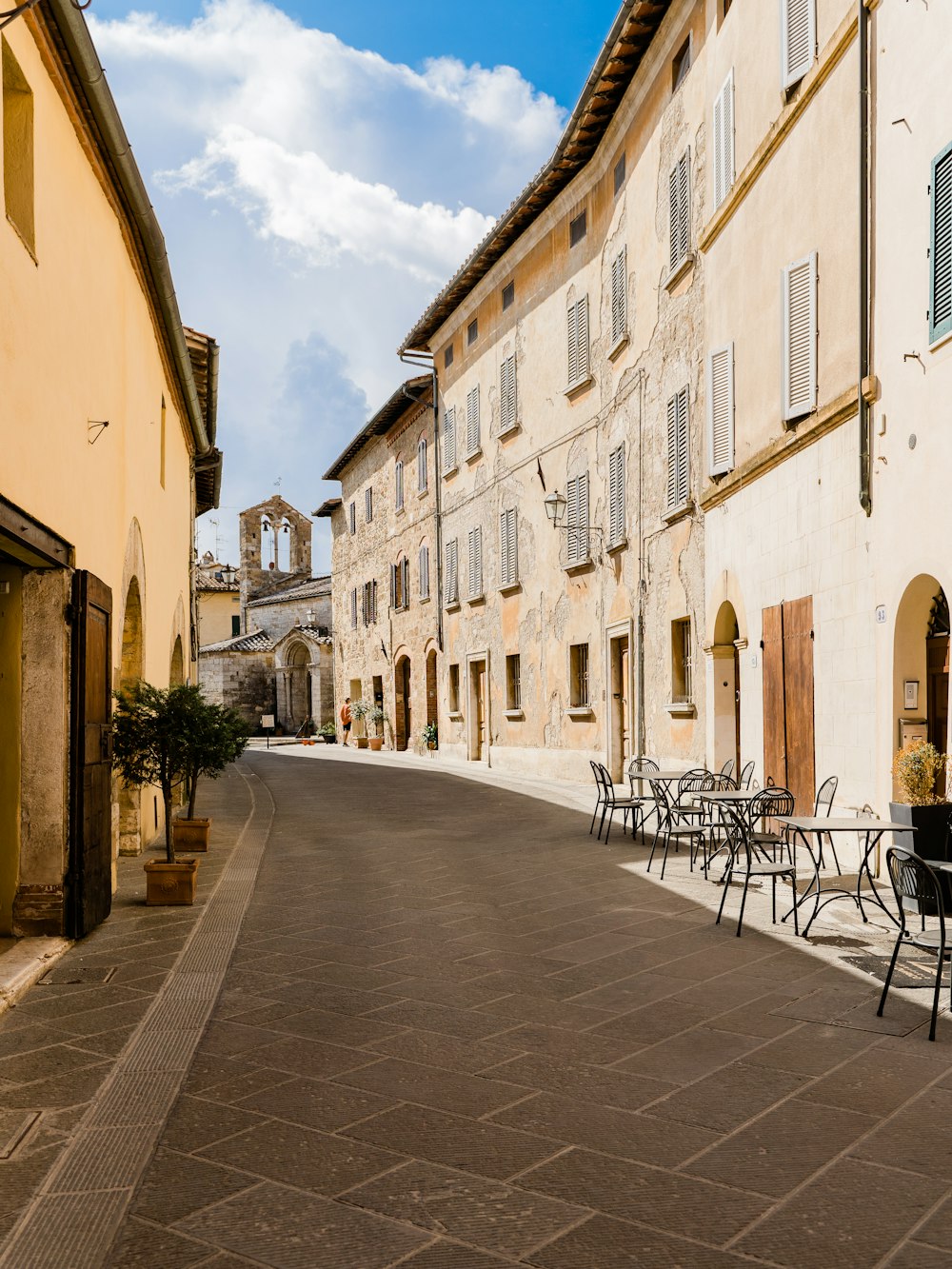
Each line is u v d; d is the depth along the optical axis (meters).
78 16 6.58
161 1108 4.47
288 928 8.10
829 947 7.16
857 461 9.61
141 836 12.00
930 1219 3.43
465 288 26.55
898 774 8.09
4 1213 3.58
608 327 19.42
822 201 10.64
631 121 18.02
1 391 5.94
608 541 19.16
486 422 25.97
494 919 8.37
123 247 10.05
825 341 10.62
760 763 12.41
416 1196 3.67
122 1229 3.47
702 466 15.03
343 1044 5.30
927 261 8.30
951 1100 4.41
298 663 48.72
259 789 20.86
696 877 10.06
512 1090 4.63
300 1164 3.93
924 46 8.37
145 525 11.93
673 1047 5.16
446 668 29.19
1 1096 4.64
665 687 16.45
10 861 7.47
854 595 9.71
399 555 33.62
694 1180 3.74
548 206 22.00
